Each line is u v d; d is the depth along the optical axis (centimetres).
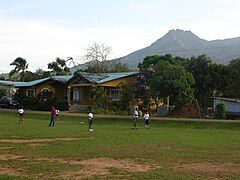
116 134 2909
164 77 4775
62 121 4244
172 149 2109
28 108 6106
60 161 1681
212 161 1744
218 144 2383
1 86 7500
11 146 2144
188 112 4844
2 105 6366
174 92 4775
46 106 5806
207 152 2020
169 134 3012
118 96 5631
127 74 5909
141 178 1365
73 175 1403
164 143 2375
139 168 1552
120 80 5759
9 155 1834
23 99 6262
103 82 5584
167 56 6072
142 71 5150
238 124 3791
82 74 5850
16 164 1600
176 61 6184
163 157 1831
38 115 4853
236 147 2244
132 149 2077
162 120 4066
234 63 5966
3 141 2370
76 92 6050
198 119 4250
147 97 5000
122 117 4403
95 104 5259
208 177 1402
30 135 2705
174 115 4856
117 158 1780
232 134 3150
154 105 5269
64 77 6600
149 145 2262
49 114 4878
